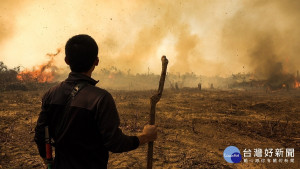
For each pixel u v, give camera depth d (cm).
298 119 823
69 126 125
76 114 124
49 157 137
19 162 372
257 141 538
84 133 125
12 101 1181
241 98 1706
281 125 708
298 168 386
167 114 878
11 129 562
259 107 1103
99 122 123
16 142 471
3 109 900
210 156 429
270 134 604
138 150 448
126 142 128
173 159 405
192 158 413
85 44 133
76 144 125
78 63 133
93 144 126
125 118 756
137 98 1506
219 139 548
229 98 1644
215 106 1132
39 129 136
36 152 420
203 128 654
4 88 1956
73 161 126
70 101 128
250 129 654
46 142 136
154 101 162
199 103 1250
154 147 466
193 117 823
